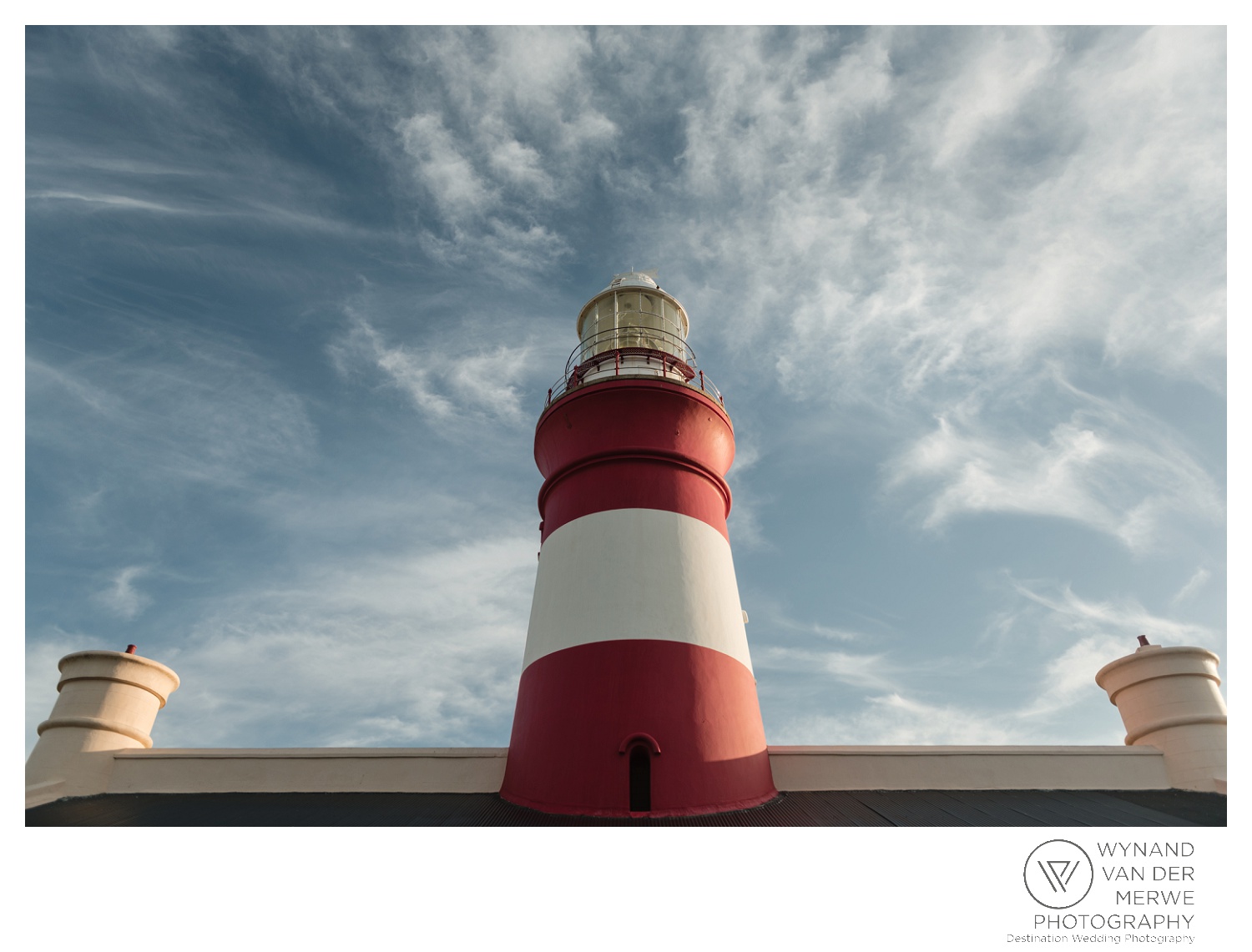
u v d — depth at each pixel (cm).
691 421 1717
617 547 1546
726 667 1468
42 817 1451
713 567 1585
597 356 1895
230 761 1650
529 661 1541
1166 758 1627
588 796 1304
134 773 1645
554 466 1767
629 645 1423
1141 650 1758
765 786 1448
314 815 1412
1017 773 1599
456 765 1616
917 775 1589
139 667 1797
